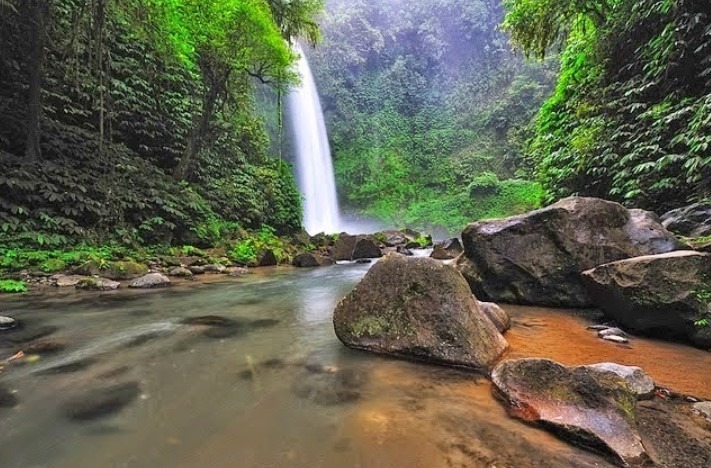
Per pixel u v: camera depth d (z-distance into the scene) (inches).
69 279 245.0
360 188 1620.3
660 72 262.2
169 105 514.3
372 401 81.7
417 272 120.1
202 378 96.3
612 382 72.7
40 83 339.3
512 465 58.2
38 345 124.1
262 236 547.2
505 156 1578.5
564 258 173.9
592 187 311.6
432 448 63.2
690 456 59.4
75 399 83.8
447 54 2047.2
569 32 436.1
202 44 442.3
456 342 104.8
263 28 441.7
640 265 127.3
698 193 224.5
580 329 137.1
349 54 1919.3
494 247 188.4
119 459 61.4
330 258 452.1
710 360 103.3
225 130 617.9
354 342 119.6
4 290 212.5
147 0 381.4
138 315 168.7
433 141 1825.8
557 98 395.9
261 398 84.0
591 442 61.9
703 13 236.4
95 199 347.9
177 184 443.8
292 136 1327.5
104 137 416.8
